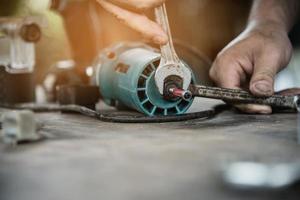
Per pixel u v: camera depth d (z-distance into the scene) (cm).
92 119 85
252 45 98
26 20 112
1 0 116
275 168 41
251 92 85
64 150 55
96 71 102
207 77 124
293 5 122
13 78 113
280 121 79
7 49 115
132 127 74
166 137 63
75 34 127
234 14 204
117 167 46
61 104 100
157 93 80
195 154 52
